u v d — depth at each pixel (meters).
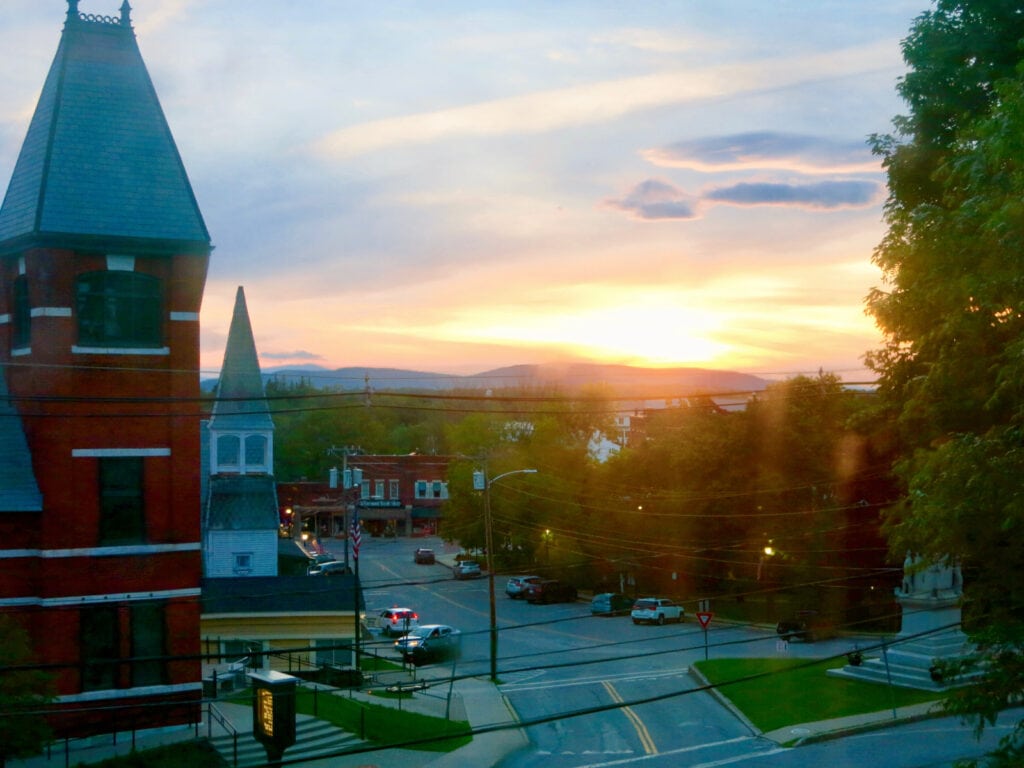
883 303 18.97
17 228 28.17
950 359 17.38
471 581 79.38
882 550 52.38
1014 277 14.85
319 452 125.75
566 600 69.44
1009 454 14.39
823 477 55.41
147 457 28.55
